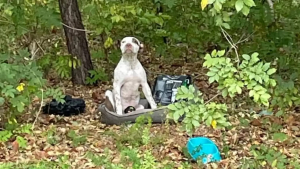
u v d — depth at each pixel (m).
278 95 6.73
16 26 8.26
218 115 5.09
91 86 9.82
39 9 8.54
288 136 6.76
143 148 6.39
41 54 9.84
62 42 10.31
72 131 6.89
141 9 9.28
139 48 7.59
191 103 5.33
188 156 6.10
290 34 8.34
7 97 6.68
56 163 5.96
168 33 9.79
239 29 8.61
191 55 11.15
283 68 7.47
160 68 10.84
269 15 8.37
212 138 6.80
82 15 10.56
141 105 7.75
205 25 9.43
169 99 7.74
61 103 7.91
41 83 6.85
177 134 6.88
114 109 7.58
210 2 4.46
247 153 6.24
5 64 6.50
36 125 7.44
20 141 6.50
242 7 4.51
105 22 8.97
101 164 5.90
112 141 6.72
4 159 6.15
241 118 7.47
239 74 5.02
